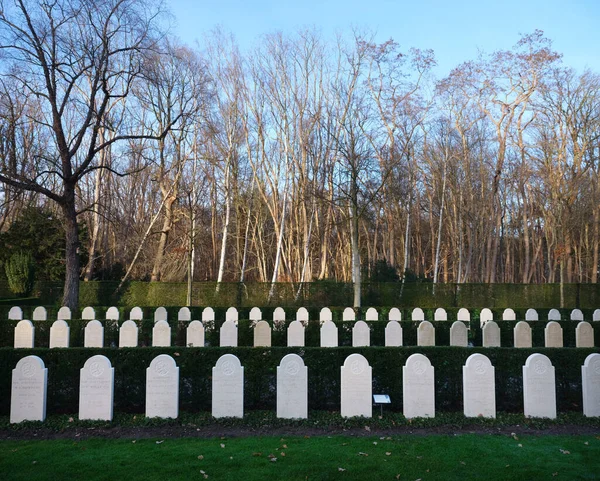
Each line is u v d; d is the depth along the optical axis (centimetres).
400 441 751
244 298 3111
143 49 2209
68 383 924
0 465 645
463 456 681
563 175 3712
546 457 679
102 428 823
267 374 953
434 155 3975
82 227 3438
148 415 863
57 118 2161
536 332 1741
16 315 2028
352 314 2122
